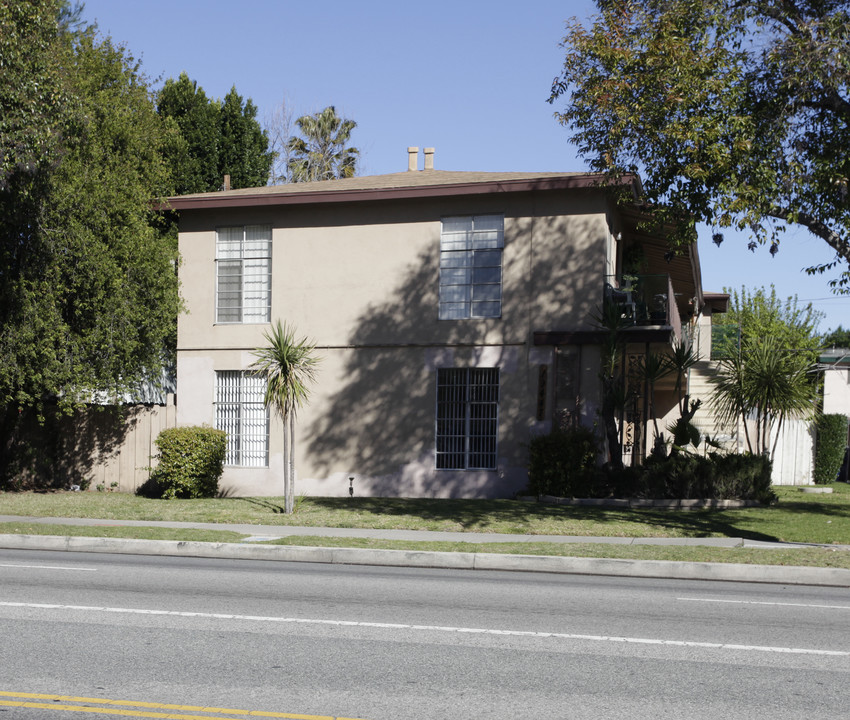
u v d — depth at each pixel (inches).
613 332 743.7
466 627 315.9
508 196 811.4
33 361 797.2
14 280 798.5
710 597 393.1
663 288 780.6
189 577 426.6
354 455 847.7
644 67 606.9
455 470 818.2
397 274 842.8
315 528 618.5
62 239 794.2
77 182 812.0
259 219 883.4
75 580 410.9
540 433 791.1
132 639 291.7
